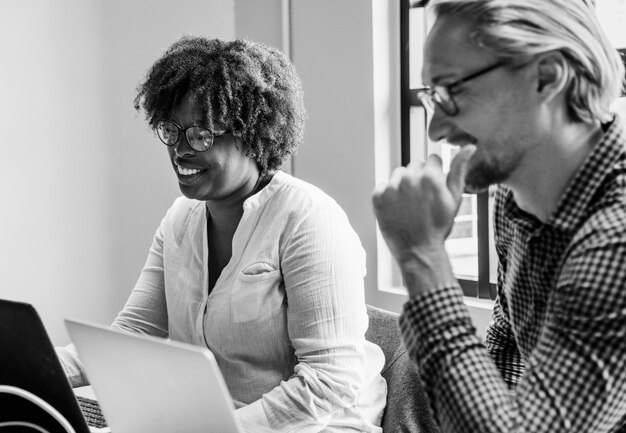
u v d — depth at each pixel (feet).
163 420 3.96
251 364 6.01
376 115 10.07
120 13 11.14
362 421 5.82
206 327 6.10
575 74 3.30
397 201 3.45
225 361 6.06
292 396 5.49
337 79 10.50
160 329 6.72
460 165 3.47
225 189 5.98
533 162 3.42
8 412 4.52
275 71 6.15
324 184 10.82
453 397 3.19
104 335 3.93
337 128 10.55
